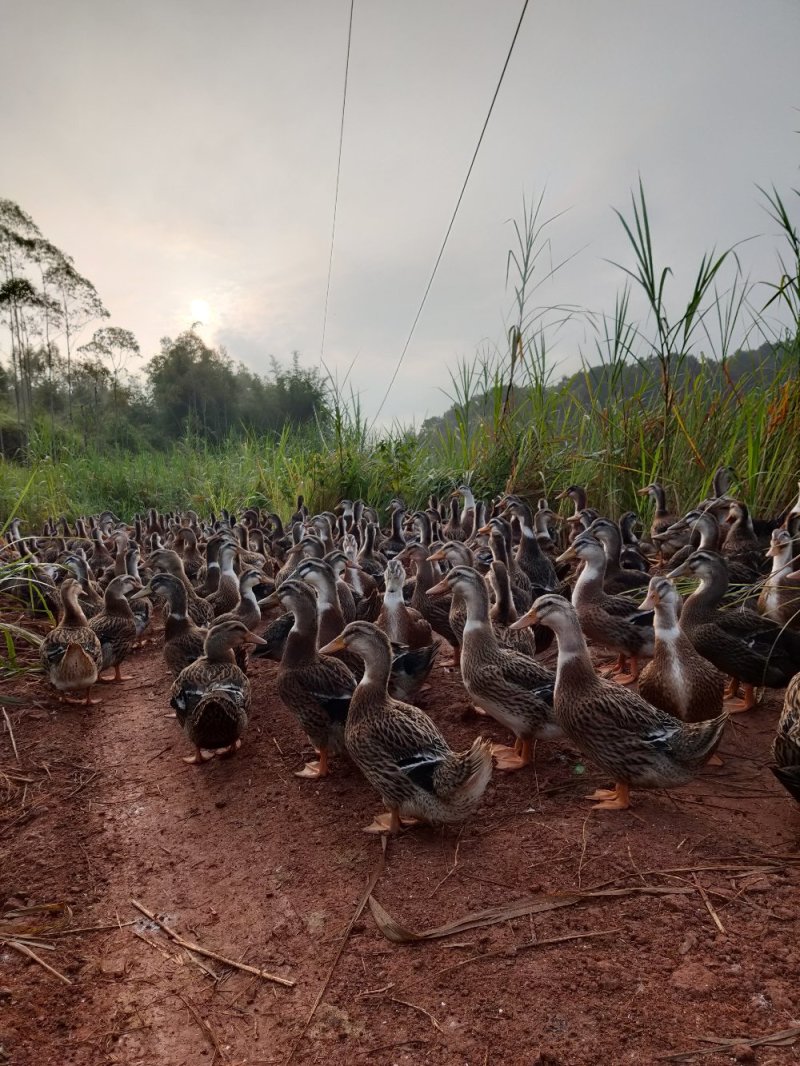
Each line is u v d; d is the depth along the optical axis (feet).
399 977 3.35
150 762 5.73
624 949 3.35
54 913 4.01
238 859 4.39
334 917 3.79
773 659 5.49
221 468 20.89
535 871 3.95
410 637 7.10
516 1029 3.00
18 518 16.35
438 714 6.09
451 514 12.10
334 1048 3.04
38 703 6.89
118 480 21.30
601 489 11.30
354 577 9.27
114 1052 3.11
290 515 16.05
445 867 4.09
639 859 3.97
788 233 7.99
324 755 5.39
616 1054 2.85
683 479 9.96
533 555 9.05
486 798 4.75
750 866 3.87
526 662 5.25
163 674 7.88
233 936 3.76
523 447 12.80
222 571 9.63
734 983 3.12
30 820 4.93
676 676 5.15
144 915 3.97
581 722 4.54
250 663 7.99
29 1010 3.35
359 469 15.72
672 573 6.08
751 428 8.87
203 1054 3.08
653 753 4.30
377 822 4.59
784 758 4.32
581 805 4.57
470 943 3.49
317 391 30.07
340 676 5.50
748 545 8.04
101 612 8.25
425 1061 2.92
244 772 5.49
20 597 9.52
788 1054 2.78
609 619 6.47
